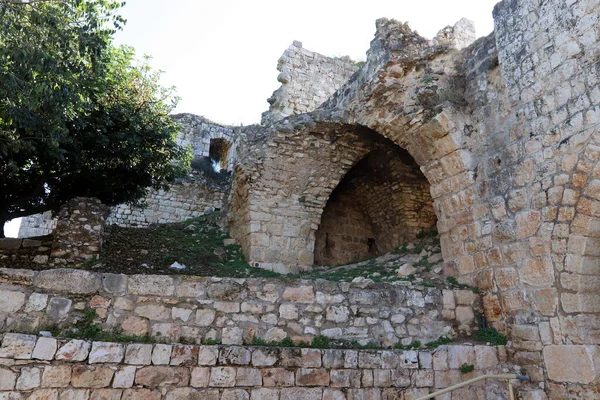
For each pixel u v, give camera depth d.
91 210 7.81
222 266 8.67
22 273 4.91
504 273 6.58
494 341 6.46
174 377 4.87
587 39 5.93
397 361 5.84
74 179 9.20
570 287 5.73
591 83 5.80
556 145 6.13
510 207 6.63
